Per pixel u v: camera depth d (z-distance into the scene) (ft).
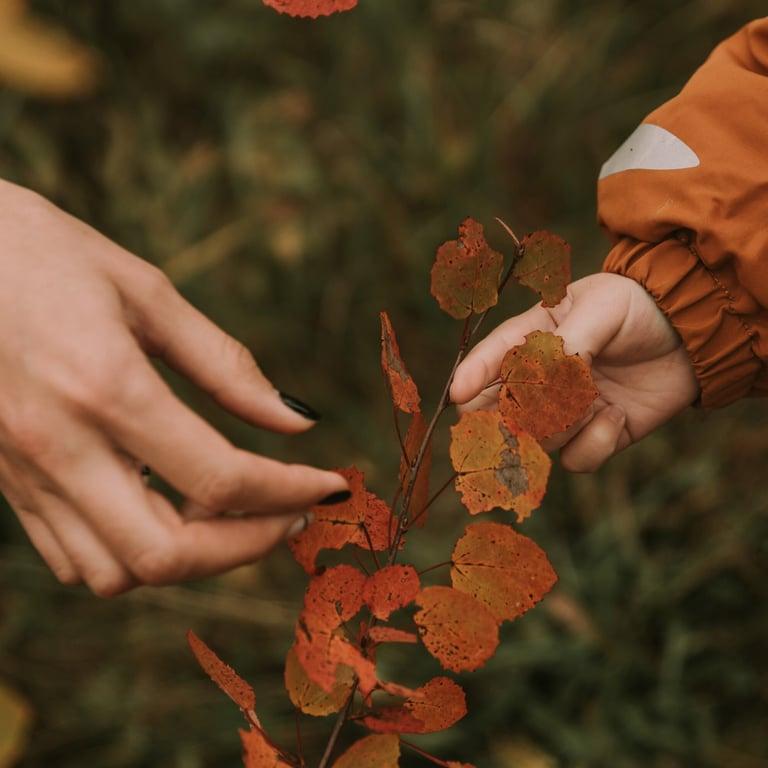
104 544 2.08
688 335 2.61
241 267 5.15
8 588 4.43
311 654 1.98
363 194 5.29
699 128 2.58
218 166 5.38
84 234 2.16
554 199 5.71
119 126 5.26
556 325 2.60
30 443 2.02
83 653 4.38
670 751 3.95
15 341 2.03
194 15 5.59
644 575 4.30
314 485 2.06
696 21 6.01
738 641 4.20
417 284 5.25
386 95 5.69
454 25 5.92
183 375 2.22
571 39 5.89
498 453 2.05
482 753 3.97
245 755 2.02
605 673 4.07
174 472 2.02
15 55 4.83
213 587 4.45
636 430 2.79
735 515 4.47
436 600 2.02
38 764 4.04
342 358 5.26
